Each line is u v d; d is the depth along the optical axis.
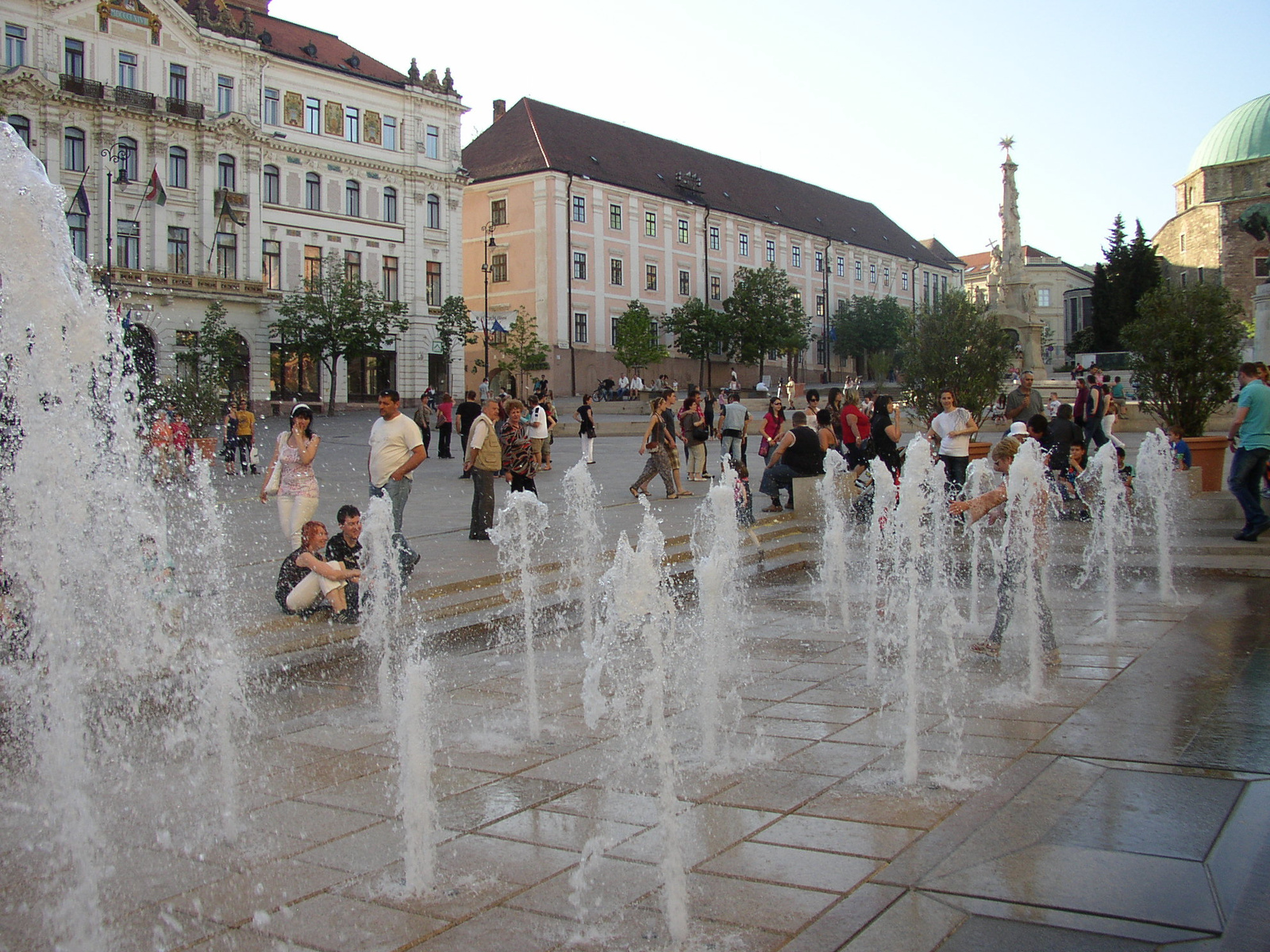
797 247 84.12
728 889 4.07
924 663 7.84
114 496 7.24
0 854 4.56
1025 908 3.80
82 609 7.42
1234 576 11.18
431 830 4.75
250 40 49.03
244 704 6.93
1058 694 6.82
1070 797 4.91
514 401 17.48
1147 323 17.61
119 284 43.50
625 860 4.39
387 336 52.81
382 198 55.19
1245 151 73.00
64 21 43.19
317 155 52.06
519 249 64.44
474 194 66.19
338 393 53.16
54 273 5.73
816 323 85.94
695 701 6.93
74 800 5.20
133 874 4.34
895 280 97.06
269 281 50.50
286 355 50.66
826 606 10.35
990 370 23.39
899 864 4.24
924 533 13.73
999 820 4.67
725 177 81.25
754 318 70.38
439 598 10.41
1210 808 4.71
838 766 5.52
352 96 53.59
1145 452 15.03
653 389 62.72
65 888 4.22
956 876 4.09
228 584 10.73
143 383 28.98
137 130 45.50
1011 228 40.84
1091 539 13.42
